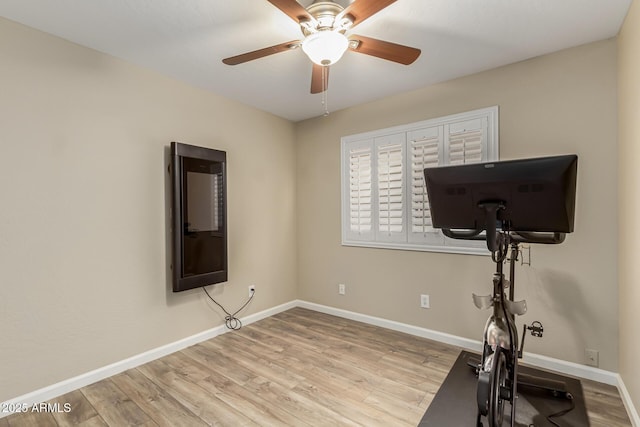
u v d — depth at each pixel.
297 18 1.53
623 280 1.93
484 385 1.41
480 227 1.63
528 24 1.94
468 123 2.66
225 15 1.85
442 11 1.81
